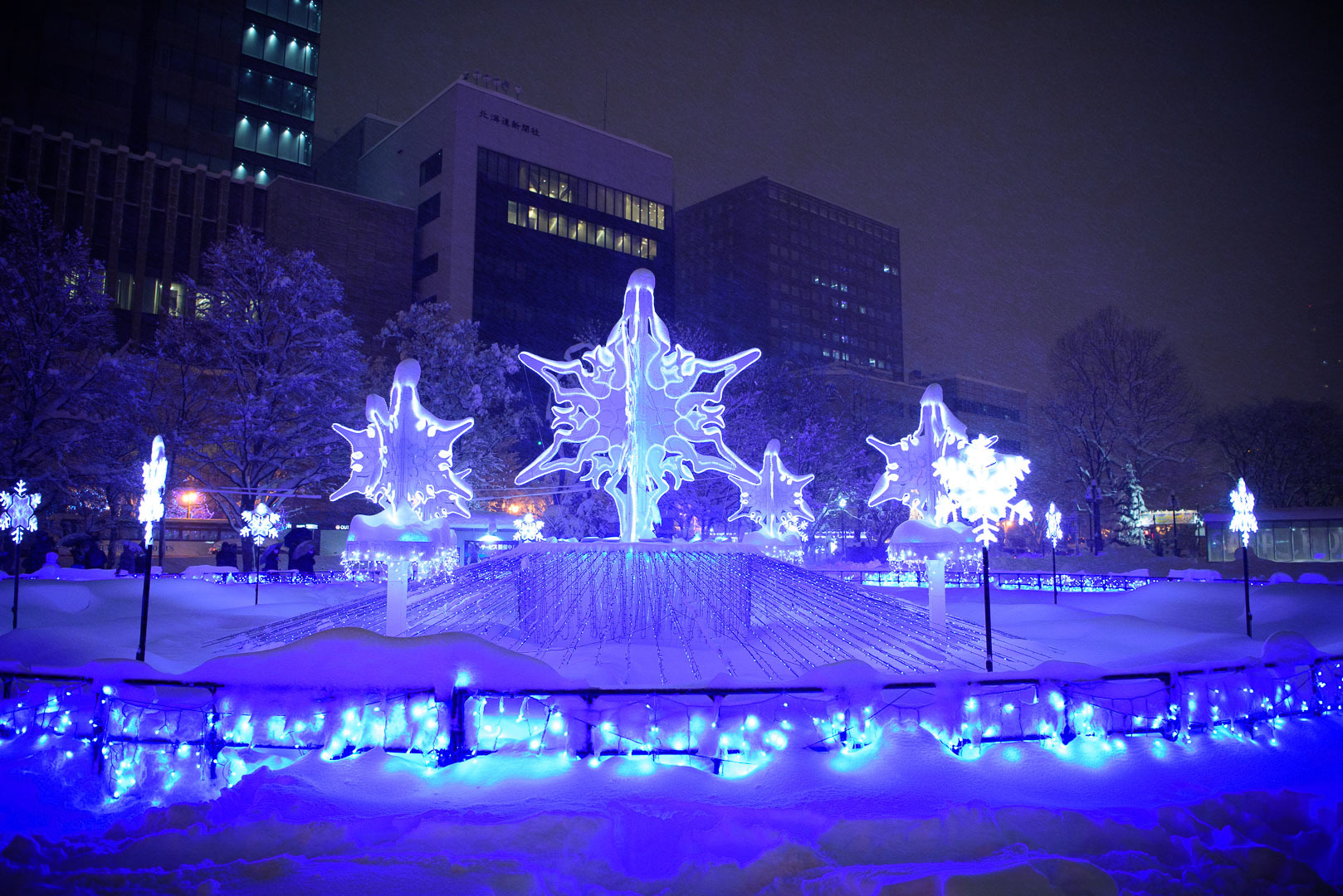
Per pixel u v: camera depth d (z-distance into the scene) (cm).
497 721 573
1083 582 2461
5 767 577
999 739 590
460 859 431
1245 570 1112
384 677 553
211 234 6200
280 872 421
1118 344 4444
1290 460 5178
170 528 4041
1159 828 476
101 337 3153
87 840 466
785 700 578
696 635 1013
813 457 3731
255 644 931
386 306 6819
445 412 3819
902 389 7725
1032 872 415
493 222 7712
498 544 3133
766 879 427
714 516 3519
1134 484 4362
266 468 3178
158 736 564
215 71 7162
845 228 14662
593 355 1185
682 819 474
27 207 3064
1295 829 502
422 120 7900
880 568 2923
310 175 7562
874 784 528
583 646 948
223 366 3353
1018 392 12069
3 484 2775
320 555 3909
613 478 1160
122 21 6756
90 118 6581
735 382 3875
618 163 8669
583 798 506
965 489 823
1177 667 654
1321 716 689
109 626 1002
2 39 6344
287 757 556
